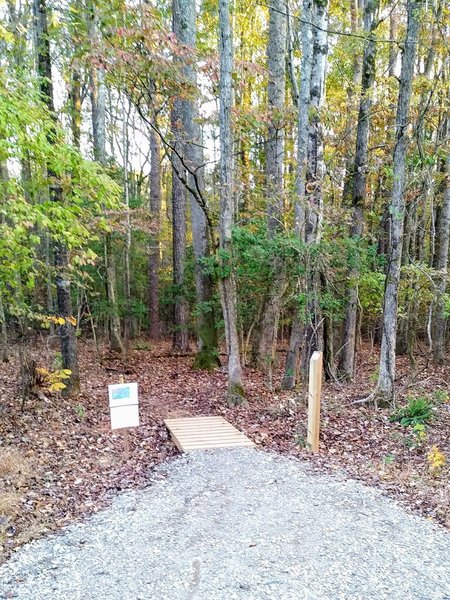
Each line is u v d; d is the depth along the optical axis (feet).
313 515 14.32
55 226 19.11
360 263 29.17
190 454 19.51
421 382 32.55
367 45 33.14
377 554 12.22
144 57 24.12
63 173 20.40
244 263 29.96
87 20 25.49
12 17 26.08
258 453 19.69
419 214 42.06
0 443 20.29
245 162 51.83
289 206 35.53
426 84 31.48
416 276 28.76
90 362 43.04
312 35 30.37
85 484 17.04
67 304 27.81
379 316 41.19
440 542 12.89
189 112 37.17
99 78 39.52
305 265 27.43
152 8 23.70
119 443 21.71
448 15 28.04
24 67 20.95
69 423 24.06
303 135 30.71
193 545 12.65
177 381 36.32
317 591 10.69
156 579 11.19
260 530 13.39
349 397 28.78
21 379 27.58
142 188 82.69
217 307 41.16
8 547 12.74
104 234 40.98
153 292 58.39
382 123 34.73
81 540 13.03
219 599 10.42
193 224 39.73
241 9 53.88
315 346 28.07
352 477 17.39
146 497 15.75
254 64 29.66
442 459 17.76
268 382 33.01
